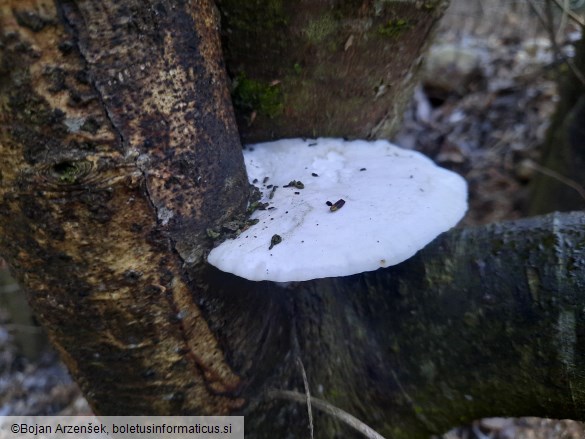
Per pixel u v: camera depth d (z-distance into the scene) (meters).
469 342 0.23
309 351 0.25
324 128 0.26
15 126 0.17
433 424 0.25
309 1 0.22
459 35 0.86
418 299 0.24
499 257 0.22
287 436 0.24
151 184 0.18
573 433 0.32
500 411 0.23
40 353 0.51
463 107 0.63
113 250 0.18
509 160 0.54
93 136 0.17
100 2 0.16
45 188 0.17
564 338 0.20
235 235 0.21
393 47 0.24
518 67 0.65
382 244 0.20
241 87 0.24
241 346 0.22
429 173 0.24
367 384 0.25
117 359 0.20
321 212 0.21
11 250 0.19
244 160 0.23
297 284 0.26
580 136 0.37
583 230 0.21
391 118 0.27
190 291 0.20
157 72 0.18
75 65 0.16
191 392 0.22
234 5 0.22
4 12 0.16
